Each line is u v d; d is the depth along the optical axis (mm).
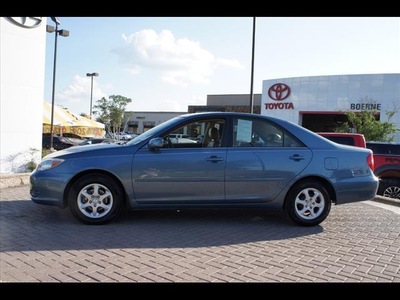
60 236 5332
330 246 5238
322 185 6262
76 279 3920
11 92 9891
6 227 5715
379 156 10055
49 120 28141
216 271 4215
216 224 6250
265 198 6148
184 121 6176
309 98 34281
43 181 5871
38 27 10516
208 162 5988
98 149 6020
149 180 5922
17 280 3867
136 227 5906
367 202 8719
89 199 5910
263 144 6227
